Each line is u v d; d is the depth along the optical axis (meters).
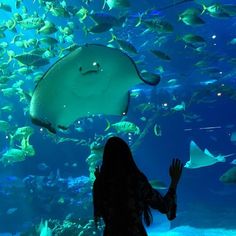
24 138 7.36
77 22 16.98
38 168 17.44
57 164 18.48
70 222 8.92
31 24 8.57
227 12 8.18
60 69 4.48
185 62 17.52
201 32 18.70
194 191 17.39
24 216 13.12
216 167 17.77
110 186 2.39
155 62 18.25
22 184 13.62
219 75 17.31
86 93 4.85
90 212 12.12
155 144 18.80
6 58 12.96
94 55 4.55
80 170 18.59
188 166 7.02
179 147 18.83
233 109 17.98
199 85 17.17
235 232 10.41
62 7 8.52
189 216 12.53
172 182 2.52
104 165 2.47
